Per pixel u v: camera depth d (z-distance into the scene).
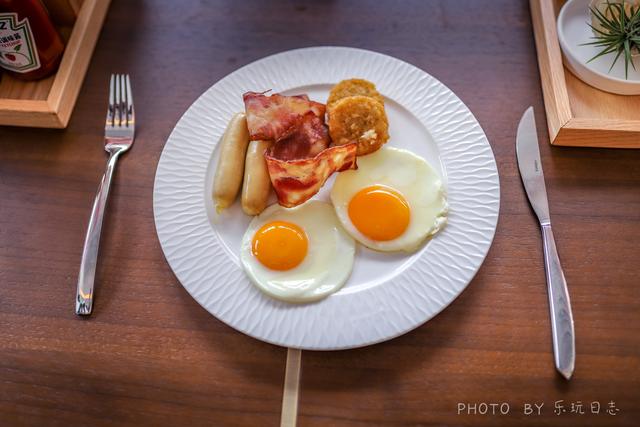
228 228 0.41
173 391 0.37
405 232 0.39
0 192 0.44
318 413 0.36
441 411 0.36
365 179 0.41
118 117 0.46
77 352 0.38
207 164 0.43
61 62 0.46
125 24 0.51
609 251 0.40
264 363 0.37
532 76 0.47
